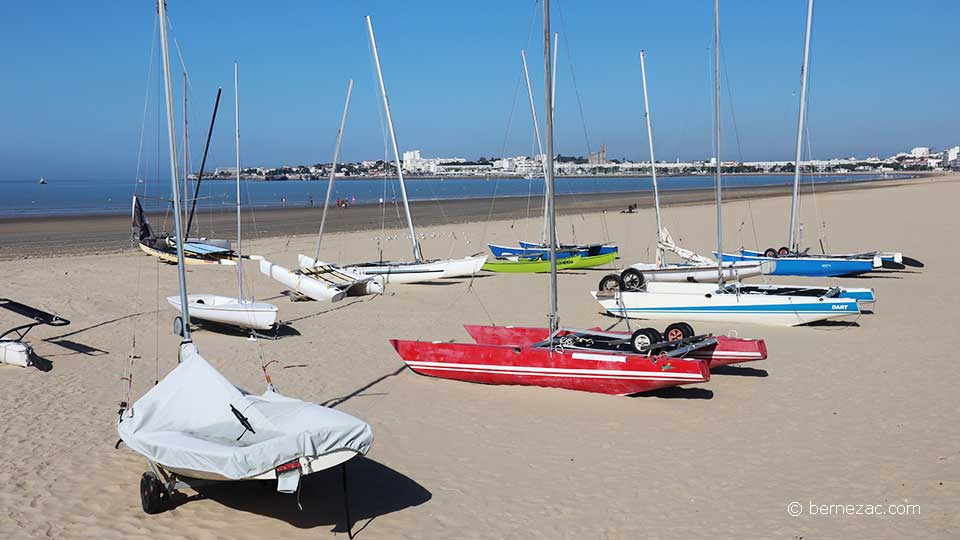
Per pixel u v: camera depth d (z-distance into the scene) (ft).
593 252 105.50
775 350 57.00
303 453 27.71
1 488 32.42
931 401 44.24
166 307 73.61
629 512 31.01
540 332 53.57
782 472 34.88
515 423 41.78
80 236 156.56
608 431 40.47
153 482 30.35
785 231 145.59
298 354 56.70
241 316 61.46
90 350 56.59
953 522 29.71
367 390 47.78
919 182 396.57
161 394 33.47
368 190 515.91
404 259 117.08
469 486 33.58
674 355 46.75
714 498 32.27
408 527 29.76
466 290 87.15
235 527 29.63
